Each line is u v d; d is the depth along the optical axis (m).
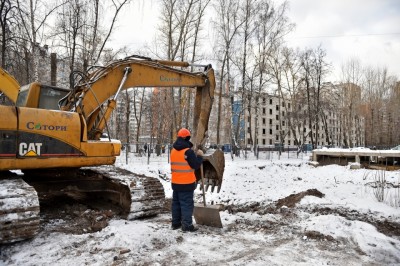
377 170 15.42
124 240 4.67
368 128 52.50
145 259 4.18
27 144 5.25
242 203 8.62
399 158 16.67
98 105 6.28
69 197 7.52
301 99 40.41
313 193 8.73
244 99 29.52
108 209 6.76
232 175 14.76
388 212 6.71
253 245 4.85
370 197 8.59
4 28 14.66
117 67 6.50
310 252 4.60
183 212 5.43
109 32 19.98
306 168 18.23
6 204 4.40
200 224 5.95
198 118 7.17
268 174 15.73
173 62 7.22
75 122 5.79
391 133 52.12
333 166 17.64
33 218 4.57
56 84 17.95
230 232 5.51
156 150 25.67
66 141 5.66
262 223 6.01
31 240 4.80
